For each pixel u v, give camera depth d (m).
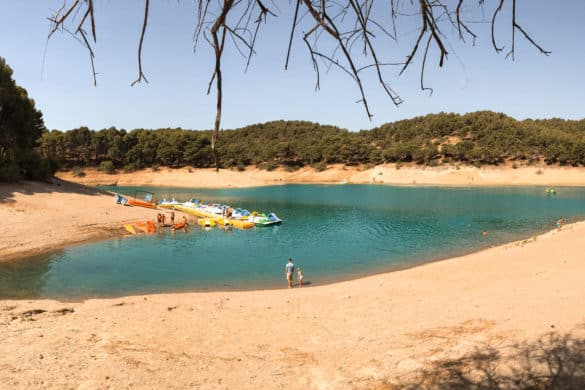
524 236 38.91
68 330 12.12
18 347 10.54
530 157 127.81
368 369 9.28
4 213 35.22
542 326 10.65
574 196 80.69
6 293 20.00
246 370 9.53
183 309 15.19
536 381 7.59
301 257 30.45
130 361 9.86
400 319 13.02
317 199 79.62
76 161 123.75
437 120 163.50
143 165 123.44
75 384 8.59
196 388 8.62
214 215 50.31
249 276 24.75
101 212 42.28
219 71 1.74
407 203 71.50
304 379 9.02
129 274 24.27
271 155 144.88
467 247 34.03
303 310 14.89
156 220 43.62
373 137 175.12
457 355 9.43
